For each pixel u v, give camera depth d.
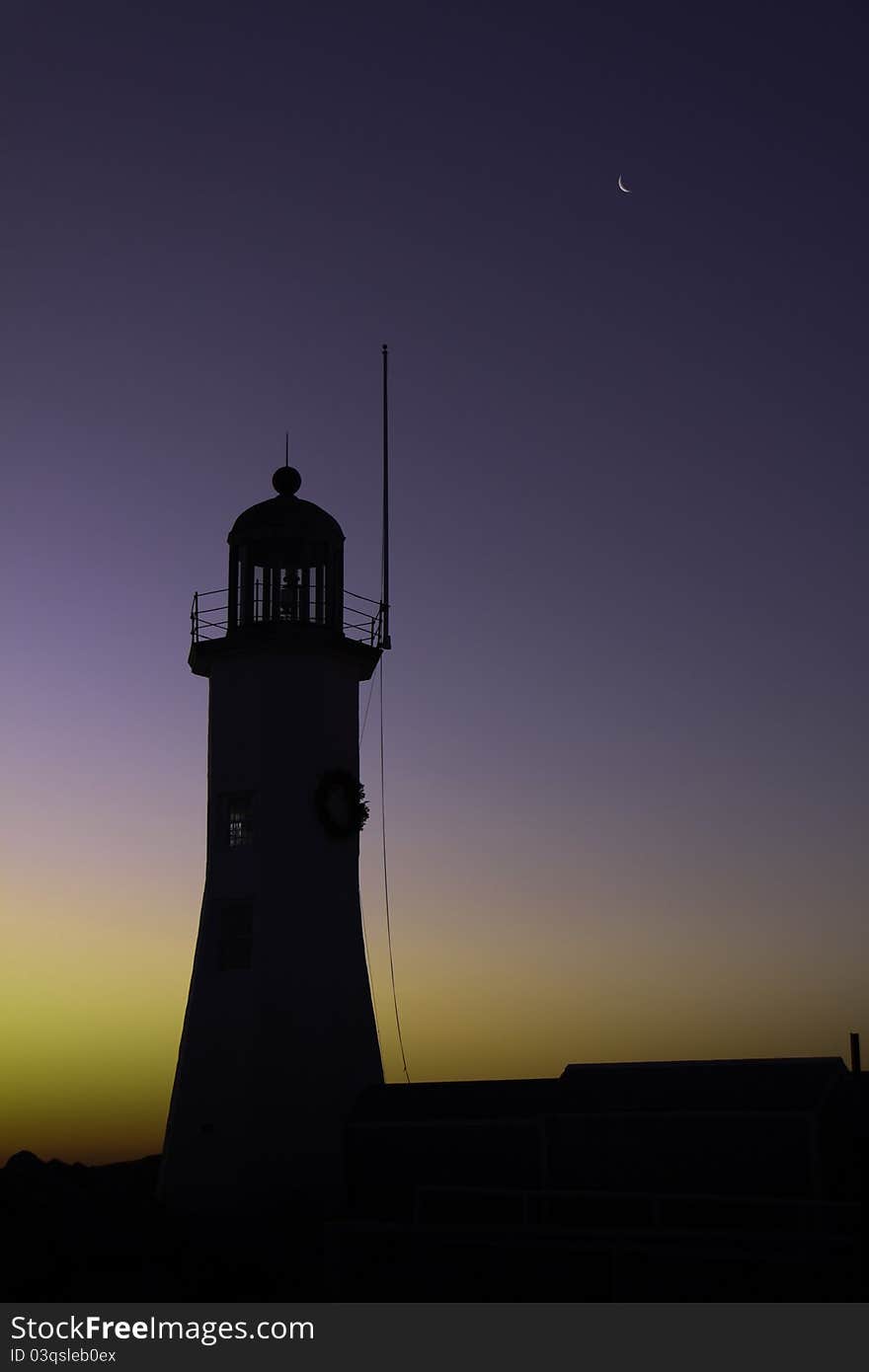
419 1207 42.75
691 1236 37.34
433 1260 39.53
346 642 52.88
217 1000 50.09
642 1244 37.53
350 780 52.62
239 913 50.84
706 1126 41.38
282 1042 48.97
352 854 52.72
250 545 53.47
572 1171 43.00
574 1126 43.31
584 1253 37.78
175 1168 49.03
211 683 53.34
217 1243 45.09
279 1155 47.81
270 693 51.81
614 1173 42.34
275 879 50.41
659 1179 41.69
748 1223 38.44
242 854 51.12
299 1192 47.44
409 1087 48.59
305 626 51.91
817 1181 39.50
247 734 51.81
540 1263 38.19
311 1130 48.22
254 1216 47.19
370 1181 46.47
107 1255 42.59
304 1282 41.06
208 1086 49.16
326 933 50.75
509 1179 43.91
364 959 52.34
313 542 53.94
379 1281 40.03
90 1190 48.88
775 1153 40.28
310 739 51.69
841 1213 37.34
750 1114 40.75
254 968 49.72
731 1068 43.66
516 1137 44.06
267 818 50.91
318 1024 49.53
